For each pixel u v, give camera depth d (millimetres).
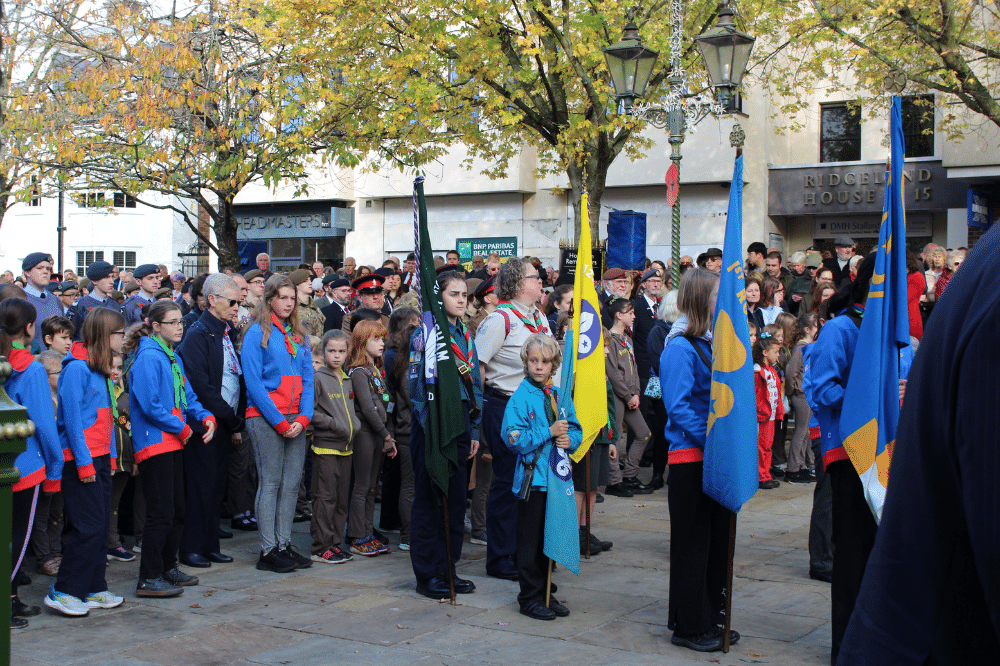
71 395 5699
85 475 5684
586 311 6148
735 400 4660
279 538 6844
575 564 5578
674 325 5184
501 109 13703
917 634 1438
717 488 4703
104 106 13000
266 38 13664
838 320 4824
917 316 5605
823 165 20859
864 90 20438
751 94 20906
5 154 13766
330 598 6047
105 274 10500
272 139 13633
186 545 6906
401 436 7656
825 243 21750
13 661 4828
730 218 4812
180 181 13398
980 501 1256
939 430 1381
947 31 12953
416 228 6148
